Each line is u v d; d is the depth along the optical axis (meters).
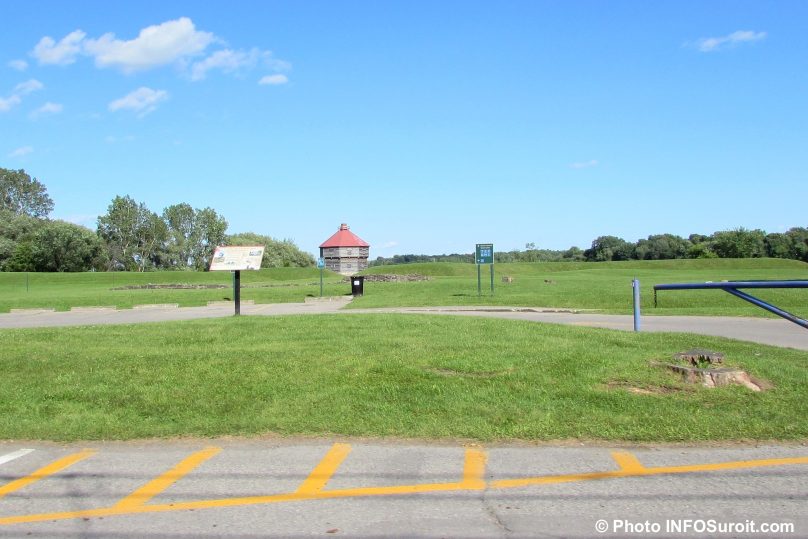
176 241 119.69
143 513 4.89
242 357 9.82
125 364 9.50
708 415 7.09
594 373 8.50
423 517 4.70
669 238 141.75
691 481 5.36
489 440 6.54
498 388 8.03
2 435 6.95
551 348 10.09
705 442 6.41
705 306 26.23
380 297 32.50
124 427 7.09
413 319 14.62
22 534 4.55
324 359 9.60
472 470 5.67
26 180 119.62
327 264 108.00
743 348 10.36
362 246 108.69
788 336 14.29
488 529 4.49
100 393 8.20
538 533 4.43
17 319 24.17
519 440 6.52
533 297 29.25
